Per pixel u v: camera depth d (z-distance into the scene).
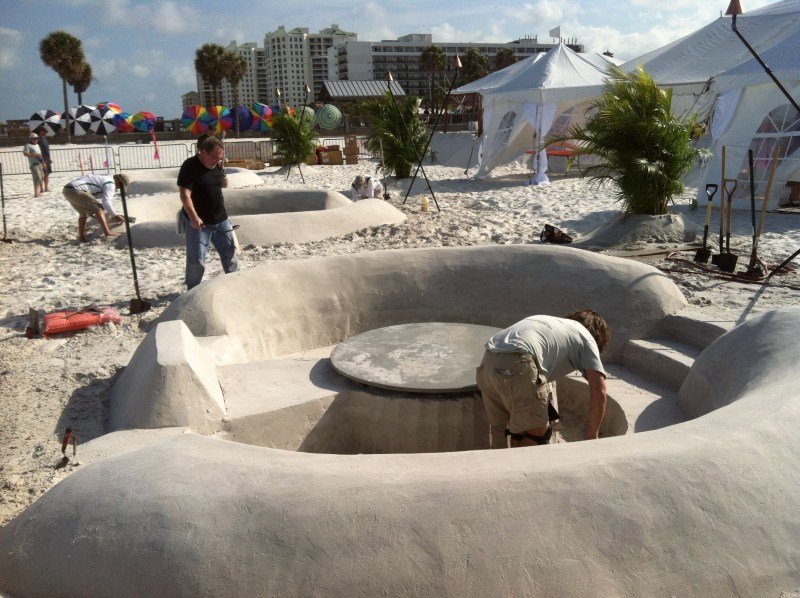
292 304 6.05
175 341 4.50
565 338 3.81
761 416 2.97
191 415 4.07
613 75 11.14
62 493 2.84
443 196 16.64
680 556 2.43
